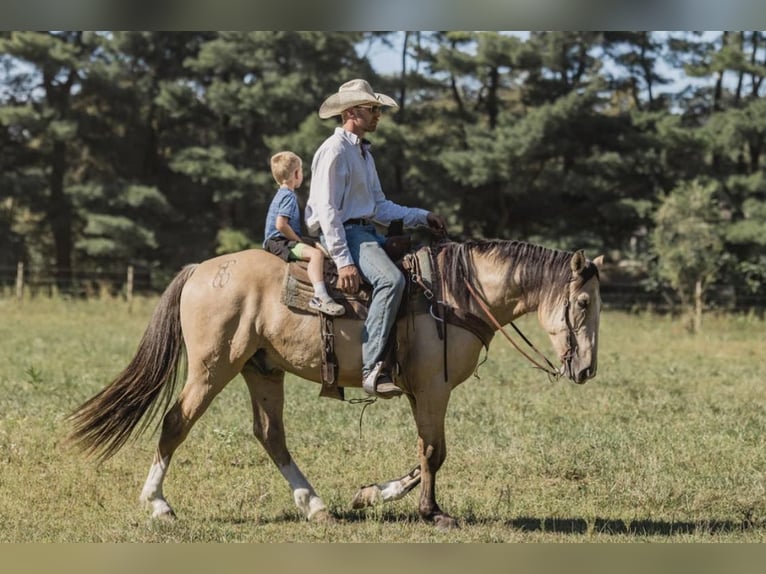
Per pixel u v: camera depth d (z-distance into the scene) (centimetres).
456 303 748
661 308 3212
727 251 3341
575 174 3553
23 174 3659
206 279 764
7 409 1173
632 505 840
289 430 1097
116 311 2777
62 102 3619
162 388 781
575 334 738
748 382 1539
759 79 3725
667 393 1398
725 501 841
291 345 749
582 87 3594
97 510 794
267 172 3659
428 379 743
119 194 3559
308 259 746
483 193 3816
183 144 3838
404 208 800
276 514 801
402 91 3756
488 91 3825
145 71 3766
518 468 945
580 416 1209
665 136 3394
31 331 2183
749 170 3662
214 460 970
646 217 3575
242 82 3588
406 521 770
